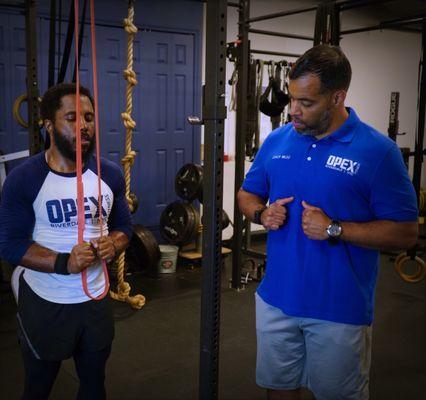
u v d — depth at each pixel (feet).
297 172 5.60
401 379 9.56
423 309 13.34
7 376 9.39
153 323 12.15
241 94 14.03
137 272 16.20
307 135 5.53
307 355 5.76
